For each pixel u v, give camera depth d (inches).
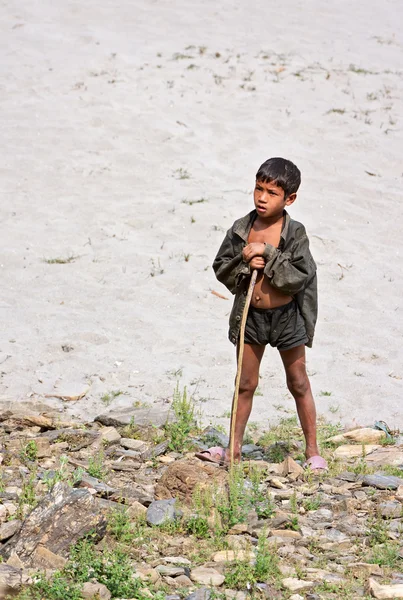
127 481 464.8
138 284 834.2
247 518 406.9
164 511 406.6
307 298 466.9
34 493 427.8
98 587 332.5
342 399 620.4
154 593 340.2
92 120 1238.3
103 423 567.5
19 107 1277.1
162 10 1716.3
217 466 479.8
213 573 357.7
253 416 593.6
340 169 1119.0
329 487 461.4
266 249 441.7
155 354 694.5
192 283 835.4
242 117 1264.8
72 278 841.5
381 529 403.2
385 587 345.4
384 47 1574.8
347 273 873.5
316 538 396.5
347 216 1003.3
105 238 936.9
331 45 1574.8
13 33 1567.4
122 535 382.9
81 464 485.7
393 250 932.6
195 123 1245.1
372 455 523.8
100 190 1057.5
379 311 794.2
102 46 1525.6
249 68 1449.3
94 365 665.0
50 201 1027.3
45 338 714.2
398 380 659.4
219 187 1069.1
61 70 1414.9
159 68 1438.2
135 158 1137.4
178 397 564.1
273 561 365.1
